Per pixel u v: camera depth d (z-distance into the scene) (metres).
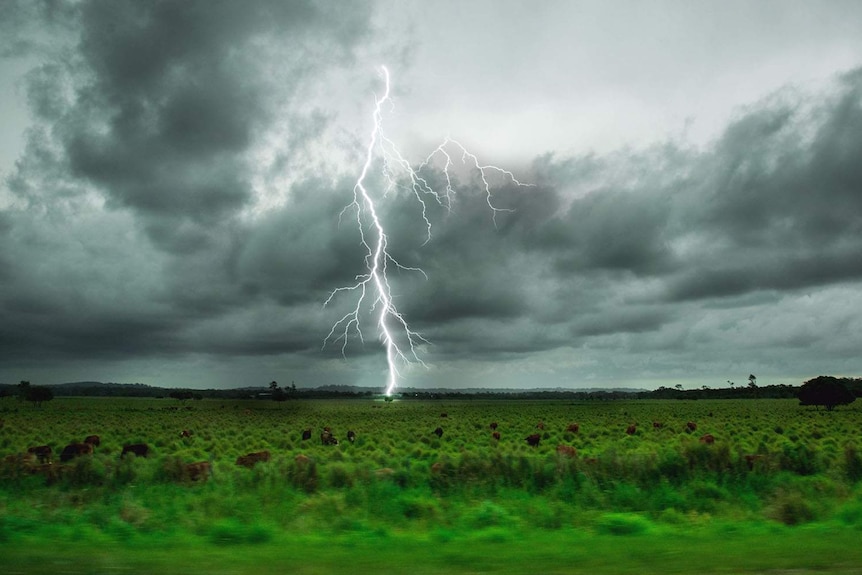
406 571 8.35
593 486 18.56
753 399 191.38
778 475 20.25
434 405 153.12
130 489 19.38
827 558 9.01
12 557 9.05
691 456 21.30
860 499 16.11
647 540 10.84
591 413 90.94
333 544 10.73
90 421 67.19
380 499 16.84
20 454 24.62
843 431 48.66
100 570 8.30
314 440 44.75
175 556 9.27
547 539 11.19
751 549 9.70
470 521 14.02
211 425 61.09
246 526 12.08
